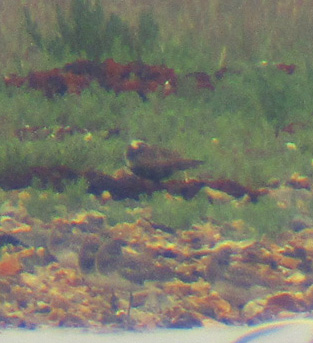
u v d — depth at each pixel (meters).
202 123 20.09
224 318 12.33
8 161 17.06
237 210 15.77
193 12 26.30
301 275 13.58
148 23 24.06
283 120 20.33
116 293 13.01
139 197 16.64
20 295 12.98
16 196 16.61
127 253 12.84
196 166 17.08
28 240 14.74
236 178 17.08
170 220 15.33
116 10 26.95
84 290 13.16
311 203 16.06
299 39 24.83
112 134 19.89
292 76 21.72
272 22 25.61
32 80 22.38
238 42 24.72
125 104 21.20
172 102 21.19
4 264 13.83
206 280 13.27
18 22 26.22
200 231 15.19
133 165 16.98
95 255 12.67
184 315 12.40
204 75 22.50
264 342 11.52
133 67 22.56
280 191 16.94
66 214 15.75
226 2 26.83
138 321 12.24
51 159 17.30
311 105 20.62
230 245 14.48
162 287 13.06
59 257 13.95
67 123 20.42
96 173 17.27
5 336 11.63
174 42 24.05
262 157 18.47
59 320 12.24
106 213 15.80
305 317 12.30
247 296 12.59
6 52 24.44
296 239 14.93
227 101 21.11
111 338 11.62
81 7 24.05
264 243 14.70
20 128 19.86
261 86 20.86
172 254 14.27
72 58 23.59
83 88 22.09
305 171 17.77
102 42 23.75
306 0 26.66
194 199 16.44
